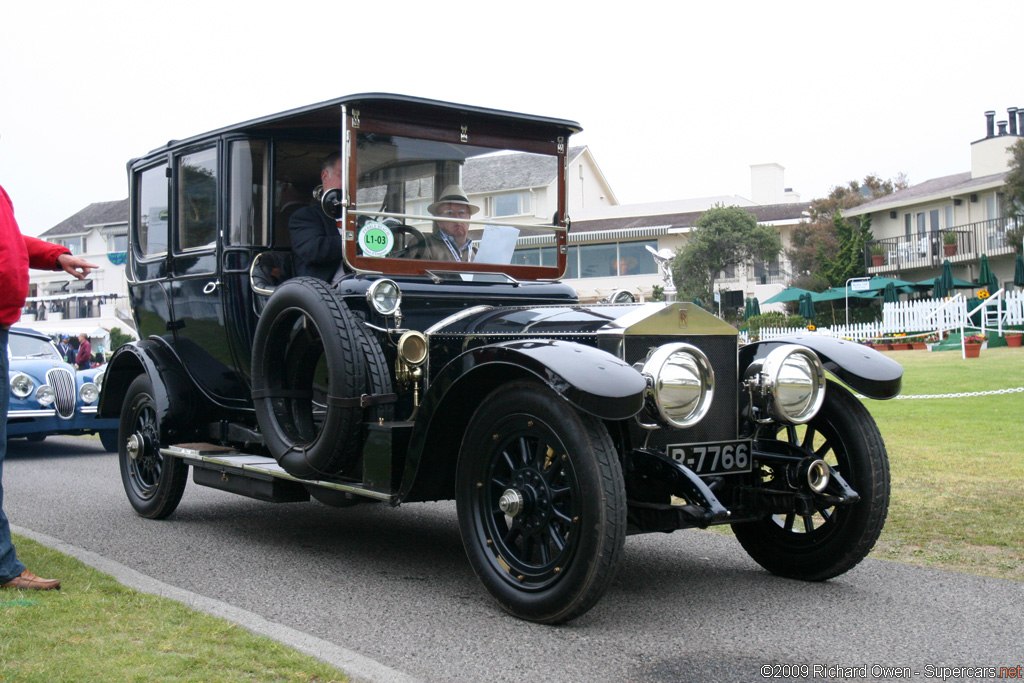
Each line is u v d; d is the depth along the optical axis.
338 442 4.02
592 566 3.19
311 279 4.35
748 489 3.92
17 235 3.77
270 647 3.01
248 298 5.10
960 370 16.25
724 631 3.38
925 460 7.24
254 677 2.74
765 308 40.81
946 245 32.34
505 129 4.84
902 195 36.97
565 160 5.06
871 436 3.95
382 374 4.04
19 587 3.68
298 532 5.33
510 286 4.70
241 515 5.93
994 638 3.29
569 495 3.39
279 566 4.45
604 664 3.02
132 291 6.28
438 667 2.99
